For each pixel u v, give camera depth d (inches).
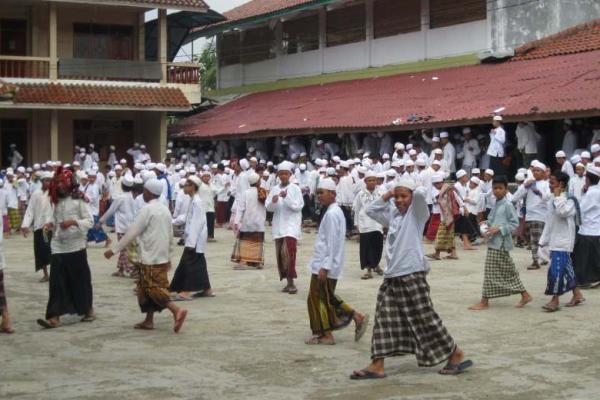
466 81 988.6
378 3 1232.8
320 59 1352.1
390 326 304.0
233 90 1569.9
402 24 1188.5
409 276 301.3
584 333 377.1
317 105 1172.5
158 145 1343.5
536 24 1038.4
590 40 961.5
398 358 338.3
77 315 434.0
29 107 1221.7
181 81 1353.3
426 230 784.9
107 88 1295.5
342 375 311.1
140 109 1285.7
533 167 577.9
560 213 422.0
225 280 550.3
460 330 385.4
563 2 1046.4
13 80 1251.8
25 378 309.0
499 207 438.0
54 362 334.0
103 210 977.5
